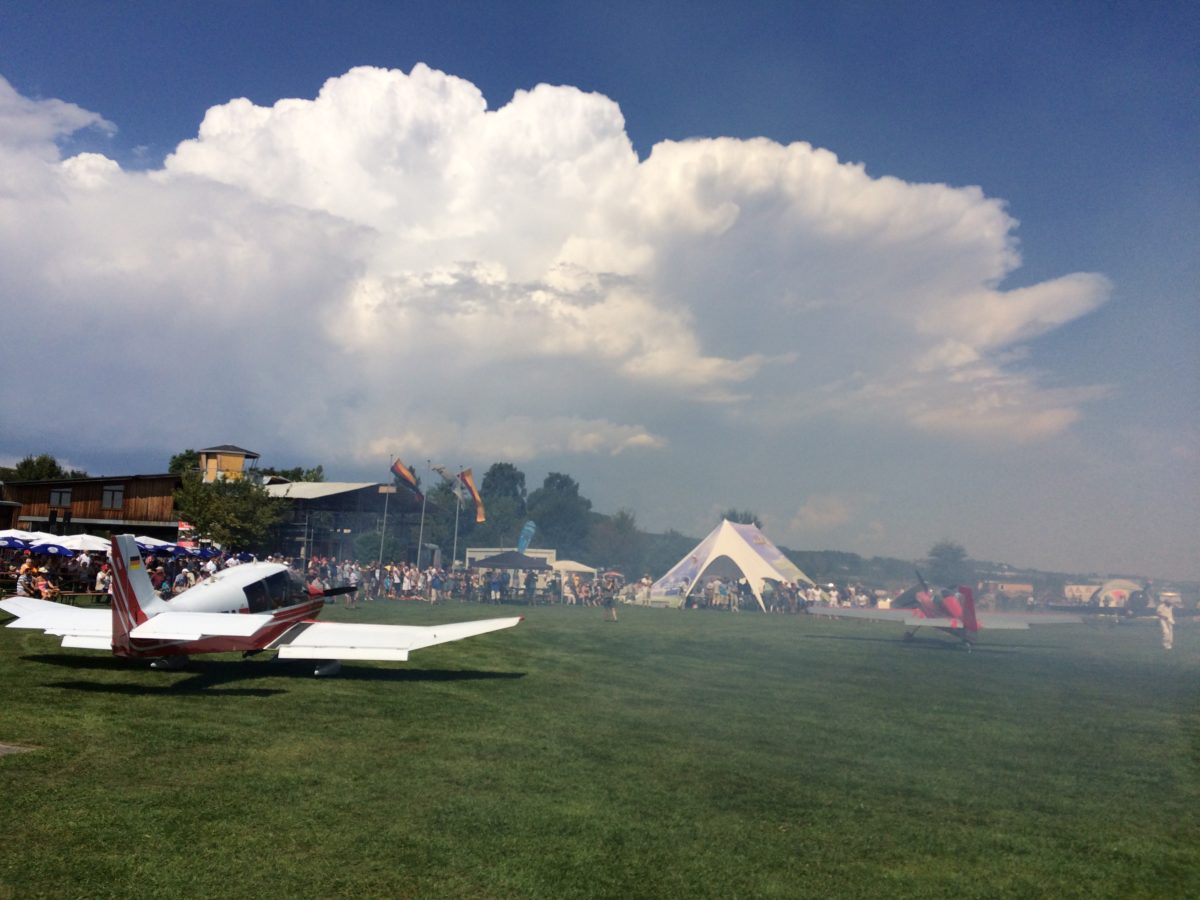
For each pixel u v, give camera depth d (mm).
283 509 51375
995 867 6527
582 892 5703
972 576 55688
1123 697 15766
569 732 10727
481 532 105625
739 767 9281
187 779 7840
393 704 12242
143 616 13875
